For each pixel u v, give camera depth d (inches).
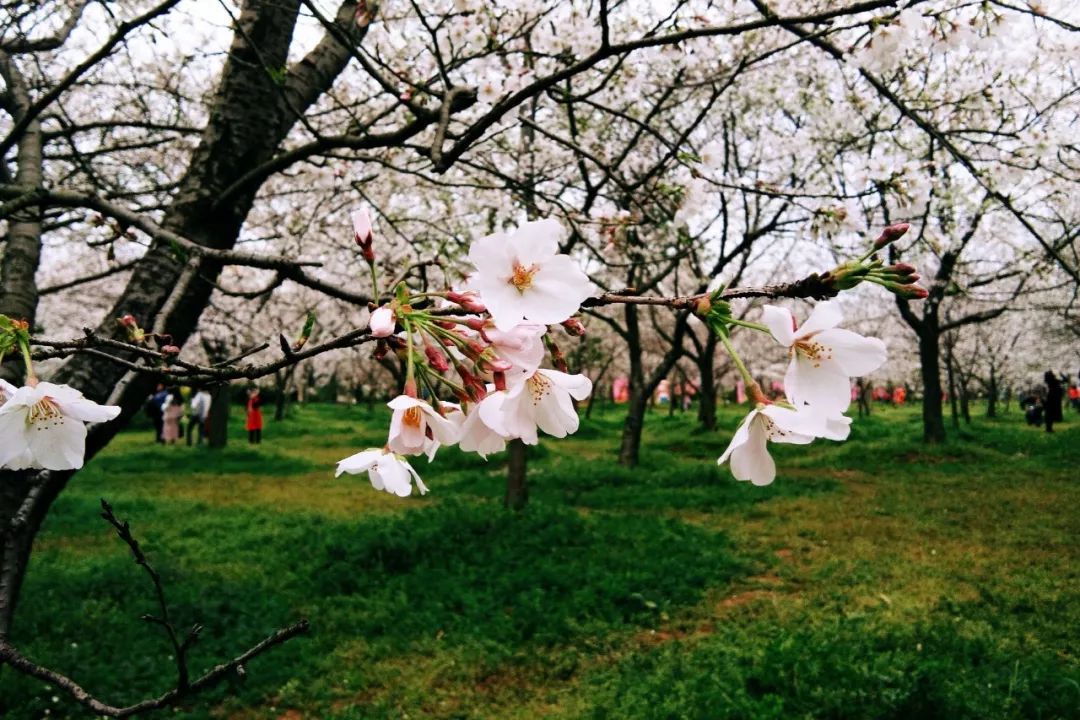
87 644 202.4
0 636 53.6
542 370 44.8
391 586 256.2
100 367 115.2
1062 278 494.9
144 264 127.6
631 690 175.2
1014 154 181.9
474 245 40.4
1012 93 265.9
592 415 1212.5
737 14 213.5
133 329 66.6
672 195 150.1
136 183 285.0
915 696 152.0
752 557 287.6
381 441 847.1
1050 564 274.5
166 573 266.7
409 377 43.4
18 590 105.2
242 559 300.2
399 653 208.4
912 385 1446.9
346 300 81.6
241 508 419.8
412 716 176.2
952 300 689.6
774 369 1002.7
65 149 254.7
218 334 655.8
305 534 328.5
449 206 325.7
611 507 391.5
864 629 198.2
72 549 319.3
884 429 756.6
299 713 180.4
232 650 204.1
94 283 587.2
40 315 621.3
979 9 115.6
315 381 1715.1
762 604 236.2
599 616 227.8
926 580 256.1
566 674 196.7
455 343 43.0
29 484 104.9
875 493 423.8
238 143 136.2
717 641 203.3
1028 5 114.0
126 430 1101.1
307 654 207.5
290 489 501.7
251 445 780.0
